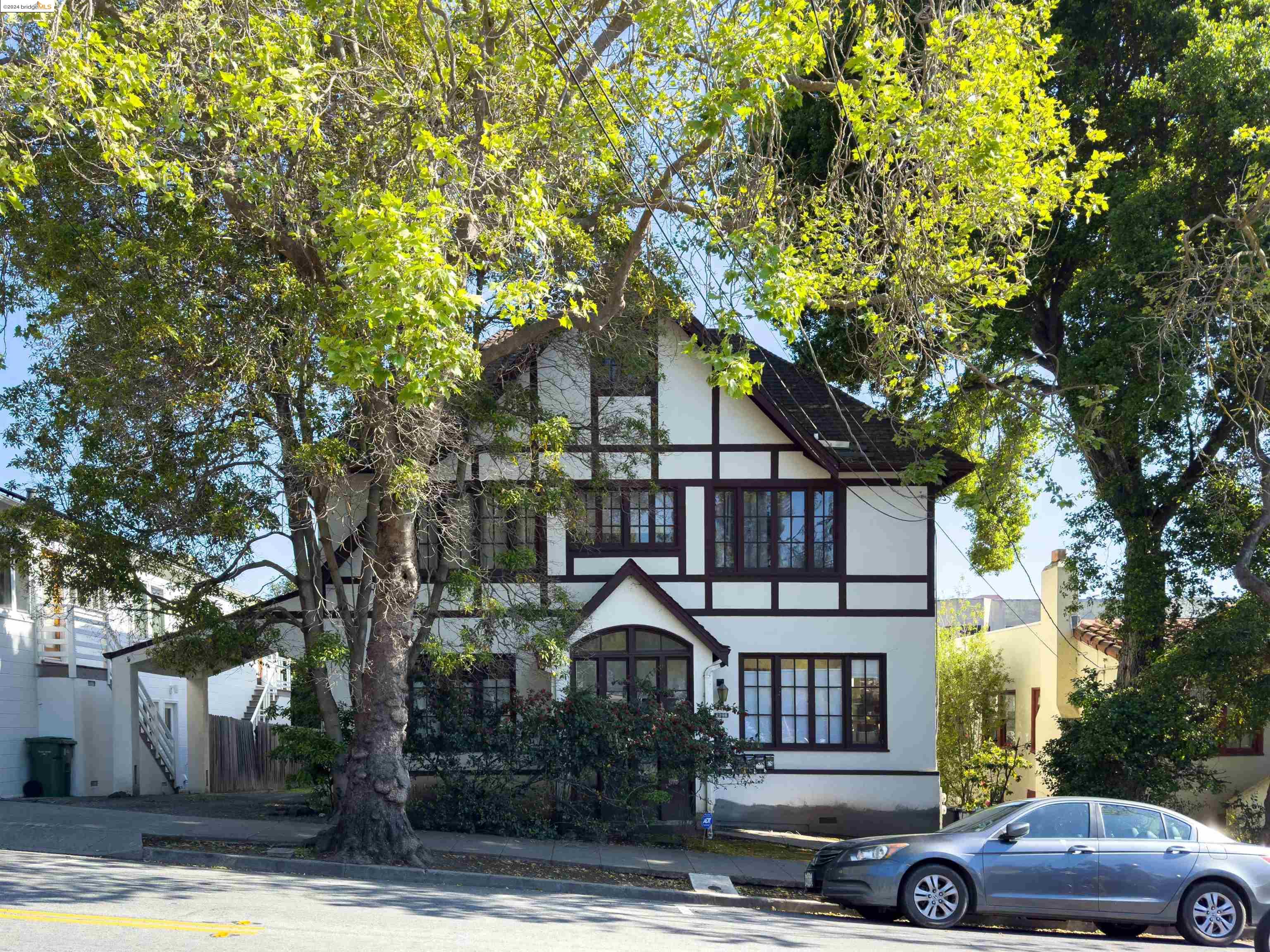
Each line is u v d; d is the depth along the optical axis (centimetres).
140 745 2403
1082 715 1942
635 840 1755
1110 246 1897
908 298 1486
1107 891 1169
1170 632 2005
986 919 1323
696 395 2098
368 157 1374
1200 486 1919
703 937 957
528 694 1900
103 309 1342
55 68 1074
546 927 959
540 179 1248
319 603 1703
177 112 1164
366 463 1471
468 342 1155
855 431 2189
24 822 1416
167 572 1612
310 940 805
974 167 1377
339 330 1315
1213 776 1866
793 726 2047
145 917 855
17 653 2166
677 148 1443
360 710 1426
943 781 2633
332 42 1391
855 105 1373
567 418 1819
